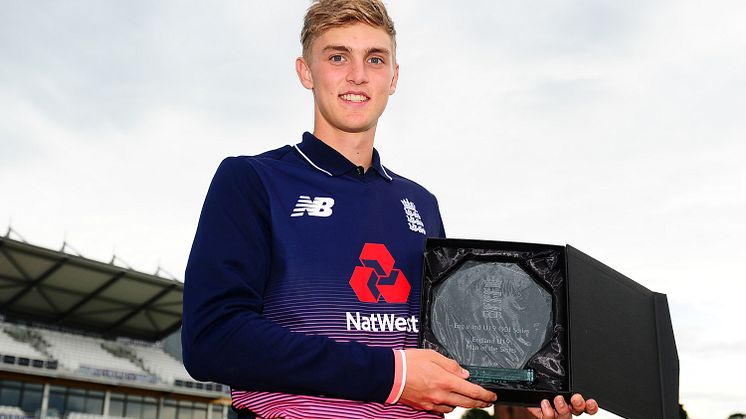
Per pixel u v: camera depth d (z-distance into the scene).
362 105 1.95
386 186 2.03
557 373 1.75
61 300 25.62
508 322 1.82
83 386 24.23
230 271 1.67
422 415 1.78
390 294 1.81
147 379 26.17
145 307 26.94
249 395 1.71
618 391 1.78
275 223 1.78
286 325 1.71
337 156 1.94
